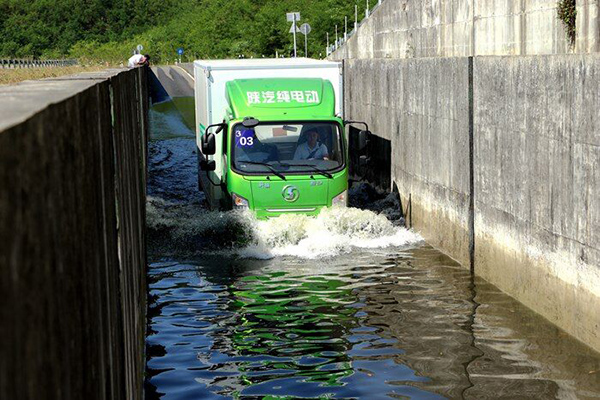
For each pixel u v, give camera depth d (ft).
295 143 67.10
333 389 37.93
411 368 40.52
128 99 42.50
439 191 66.64
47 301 10.25
